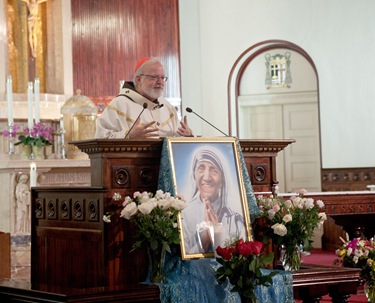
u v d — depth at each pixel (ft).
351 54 44.52
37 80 33.37
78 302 14.24
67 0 39.14
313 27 45.37
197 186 16.25
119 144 15.67
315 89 46.83
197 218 16.11
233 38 46.73
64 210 16.80
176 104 43.68
